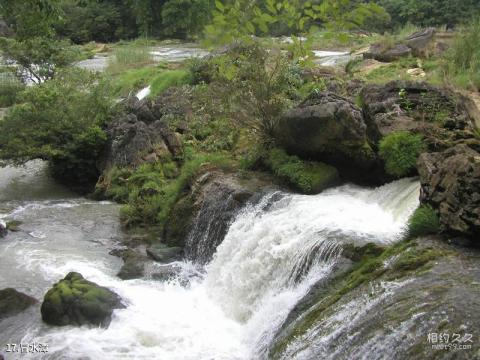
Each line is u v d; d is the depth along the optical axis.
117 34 51.81
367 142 9.63
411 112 9.72
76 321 7.92
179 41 46.06
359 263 6.93
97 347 7.29
